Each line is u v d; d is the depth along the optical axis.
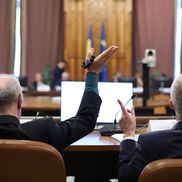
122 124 1.58
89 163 2.34
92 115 1.48
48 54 8.85
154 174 1.13
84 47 8.66
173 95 1.34
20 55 8.82
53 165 1.21
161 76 8.48
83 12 8.63
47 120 1.41
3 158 1.18
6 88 1.31
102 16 8.62
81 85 2.29
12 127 1.30
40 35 8.80
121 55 8.68
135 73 8.90
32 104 4.39
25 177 1.21
